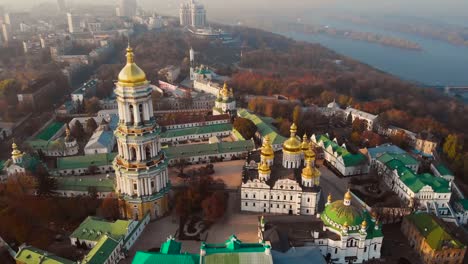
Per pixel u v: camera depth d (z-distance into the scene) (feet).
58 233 560.20
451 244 505.66
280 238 489.26
